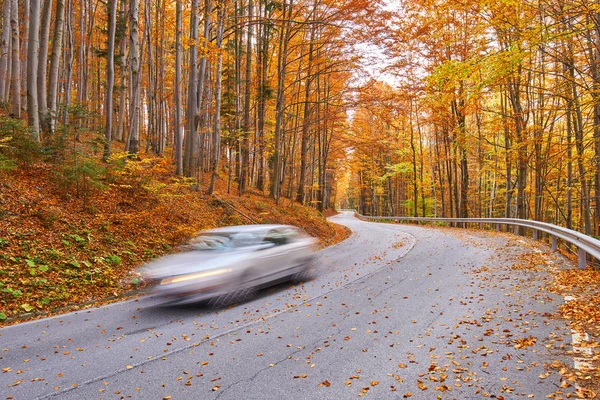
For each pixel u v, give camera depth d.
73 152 11.71
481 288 7.66
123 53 23.08
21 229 9.12
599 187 13.20
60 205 10.83
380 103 17.77
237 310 6.95
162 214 13.41
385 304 6.88
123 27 22.22
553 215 30.45
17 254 8.38
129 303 7.75
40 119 13.61
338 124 26.70
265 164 36.91
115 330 6.04
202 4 17.94
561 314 5.75
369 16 15.21
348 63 17.78
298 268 9.27
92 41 29.84
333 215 56.97
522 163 18.11
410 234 20.44
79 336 5.79
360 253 13.73
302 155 27.84
